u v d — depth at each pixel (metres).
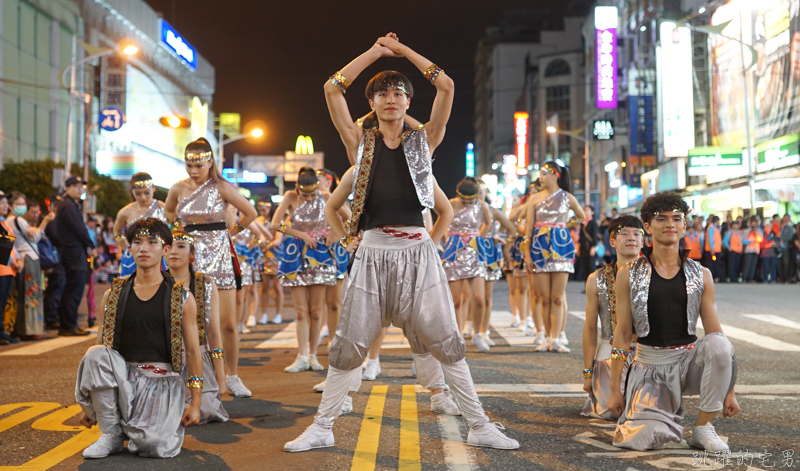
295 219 6.78
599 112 47.44
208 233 5.42
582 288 17.45
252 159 56.72
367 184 3.86
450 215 4.14
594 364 4.64
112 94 56.41
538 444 3.94
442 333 3.83
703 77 31.48
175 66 70.69
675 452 3.77
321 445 3.89
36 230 9.50
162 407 3.80
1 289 8.74
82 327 10.76
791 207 23.61
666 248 3.94
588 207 17.45
